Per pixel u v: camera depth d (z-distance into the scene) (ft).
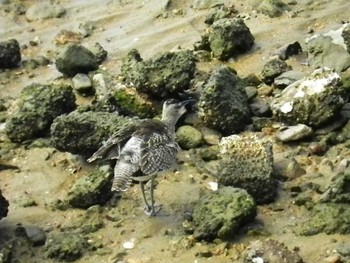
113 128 36.58
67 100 40.57
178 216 33.55
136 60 42.68
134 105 39.73
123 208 34.37
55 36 48.85
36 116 39.65
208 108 37.83
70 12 50.93
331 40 42.22
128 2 51.03
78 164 37.60
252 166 33.91
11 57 45.93
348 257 30.22
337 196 32.63
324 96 37.14
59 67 44.34
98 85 42.11
